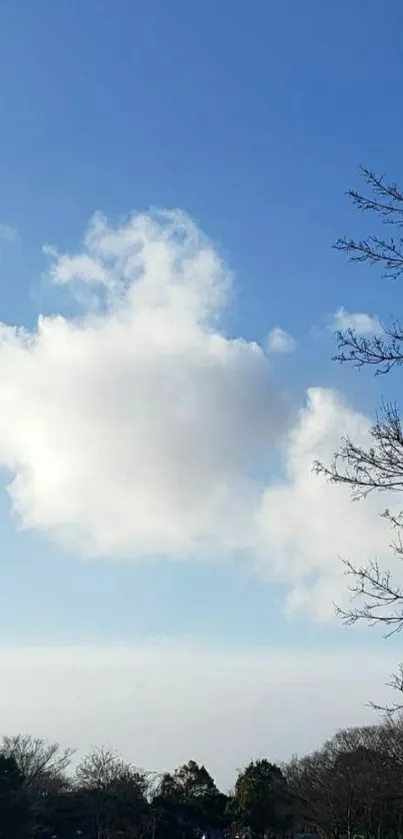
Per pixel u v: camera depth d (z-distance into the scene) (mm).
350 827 68500
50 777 102000
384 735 69688
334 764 76188
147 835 102250
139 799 103688
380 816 65750
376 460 14805
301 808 91125
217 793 112688
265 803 104125
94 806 97812
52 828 95375
